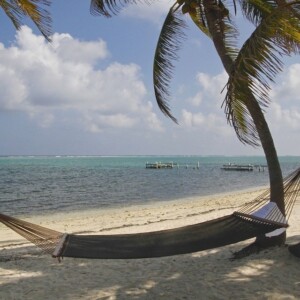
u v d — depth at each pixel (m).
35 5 6.56
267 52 4.99
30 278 6.76
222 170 68.25
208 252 7.88
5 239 11.36
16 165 97.12
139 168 78.81
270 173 6.95
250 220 5.48
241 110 5.70
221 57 7.21
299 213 12.52
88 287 6.21
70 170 68.44
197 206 18.28
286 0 5.70
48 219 16.34
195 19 8.73
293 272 6.14
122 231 11.46
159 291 5.91
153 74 8.34
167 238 5.50
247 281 5.98
